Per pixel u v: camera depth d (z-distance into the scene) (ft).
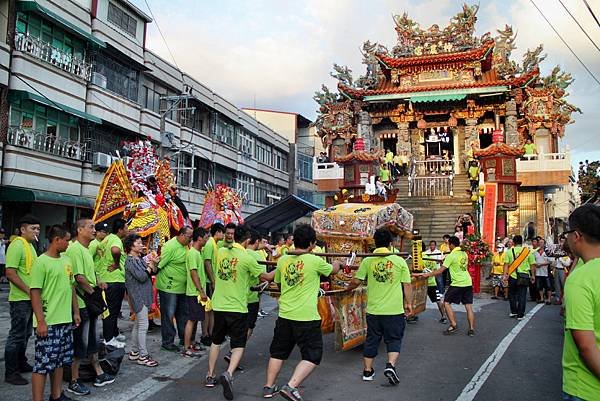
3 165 57.11
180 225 39.47
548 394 19.71
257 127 130.31
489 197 71.72
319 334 18.26
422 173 102.63
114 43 74.28
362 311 26.48
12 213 61.52
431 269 37.04
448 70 102.06
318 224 32.27
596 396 9.31
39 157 61.26
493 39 96.48
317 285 18.75
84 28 68.95
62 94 64.75
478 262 52.49
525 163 91.45
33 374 16.51
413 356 26.05
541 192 92.58
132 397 19.24
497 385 20.88
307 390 20.35
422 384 21.09
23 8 58.95
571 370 9.82
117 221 26.91
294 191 151.43
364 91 102.63
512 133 96.53
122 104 75.66
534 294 49.32
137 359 23.94
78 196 67.56
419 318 37.96
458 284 31.42
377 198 34.47
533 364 24.34
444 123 104.78
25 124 60.23
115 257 24.23
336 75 105.40
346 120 106.83
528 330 32.96
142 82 83.20
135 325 23.82
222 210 46.83
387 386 20.85
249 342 29.73
